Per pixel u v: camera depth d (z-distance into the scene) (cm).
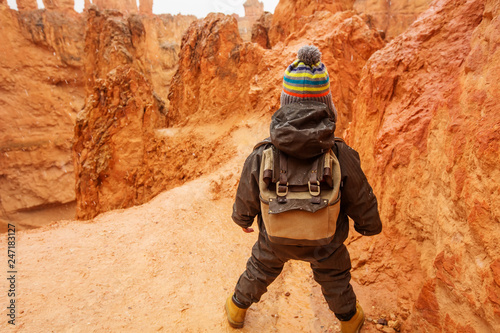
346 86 1013
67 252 370
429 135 245
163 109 2000
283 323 248
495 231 145
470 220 162
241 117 1328
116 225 459
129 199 1391
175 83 1791
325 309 262
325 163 153
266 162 160
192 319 255
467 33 294
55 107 3925
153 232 424
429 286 204
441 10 325
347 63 1009
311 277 310
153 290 296
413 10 3591
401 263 265
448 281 182
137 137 1403
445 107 224
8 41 3703
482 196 154
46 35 3947
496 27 172
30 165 3594
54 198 3619
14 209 3431
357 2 3966
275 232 159
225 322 250
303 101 162
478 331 158
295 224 155
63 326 246
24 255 364
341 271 193
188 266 339
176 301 280
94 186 1373
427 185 243
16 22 3772
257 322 250
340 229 176
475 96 179
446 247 189
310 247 171
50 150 3741
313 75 160
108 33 3069
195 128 1455
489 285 146
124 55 2959
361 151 381
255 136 1095
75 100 4106
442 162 215
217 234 427
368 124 373
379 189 309
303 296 280
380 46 1021
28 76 3806
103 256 360
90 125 1382
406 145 279
